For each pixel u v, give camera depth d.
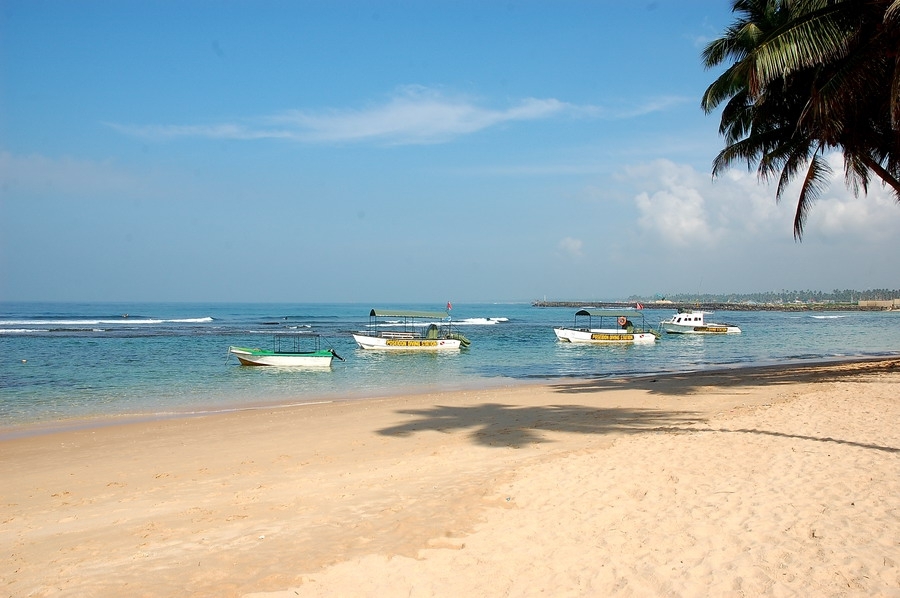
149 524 7.88
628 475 8.59
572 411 16.97
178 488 9.98
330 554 6.38
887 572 5.05
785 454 9.30
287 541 6.88
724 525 6.34
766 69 16.69
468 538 6.59
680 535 6.18
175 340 54.50
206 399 23.12
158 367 34.06
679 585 5.11
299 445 13.70
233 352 34.50
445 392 24.58
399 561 6.04
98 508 8.95
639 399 19.20
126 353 41.72
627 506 7.24
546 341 59.12
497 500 7.90
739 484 7.78
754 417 13.17
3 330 68.00
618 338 55.81
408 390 25.81
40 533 7.78
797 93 21.41
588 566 5.64
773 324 102.06
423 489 8.85
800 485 7.57
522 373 33.12
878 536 5.78
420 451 12.29
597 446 11.35
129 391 25.16
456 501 8.02
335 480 9.89
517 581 5.46
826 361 38.22
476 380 29.80
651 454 9.86
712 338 65.25
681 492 7.61
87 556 6.77
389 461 11.36
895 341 59.28
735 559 5.51
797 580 5.04
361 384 28.12
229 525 7.64
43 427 17.11
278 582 5.73
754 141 23.62
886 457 8.79
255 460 12.20
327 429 15.75
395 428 15.45
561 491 8.05
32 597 5.68
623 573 5.42
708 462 9.05
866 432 10.75
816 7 18.20
